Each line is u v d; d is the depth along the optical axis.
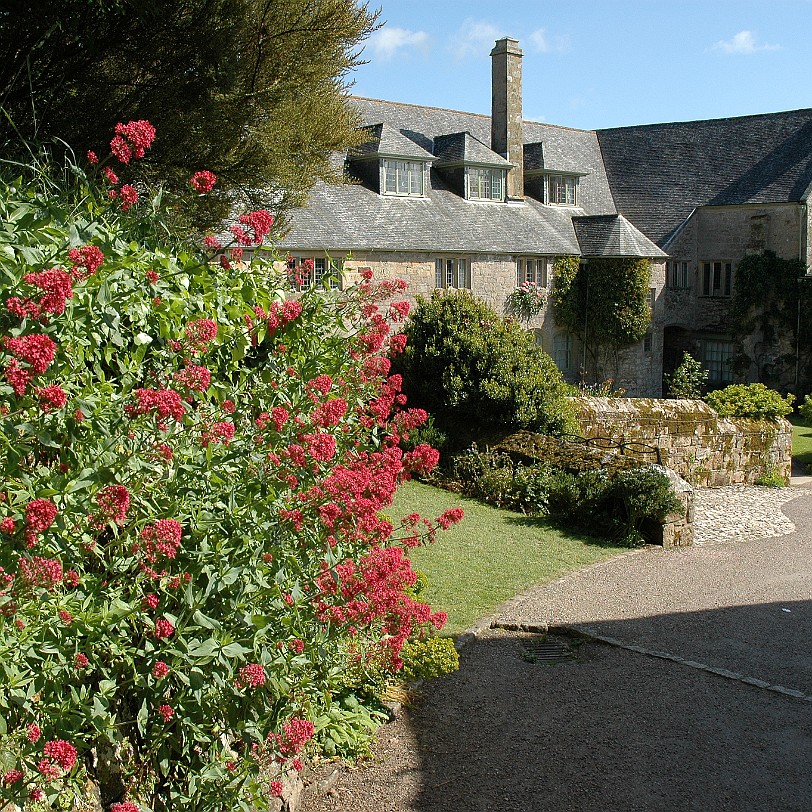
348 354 5.89
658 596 10.38
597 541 12.76
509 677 7.94
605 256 32.25
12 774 3.36
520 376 15.95
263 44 10.99
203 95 10.51
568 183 35.19
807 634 9.24
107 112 10.29
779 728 7.11
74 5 8.84
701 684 7.91
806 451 24.41
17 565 3.43
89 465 3.83
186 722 4.31
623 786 6.18
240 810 4.59
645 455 16.19
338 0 11.41
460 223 29.78
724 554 12.55
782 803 6.03
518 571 11.03
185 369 4.37
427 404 16.92
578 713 7.28
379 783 6.09
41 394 3.42
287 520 4.56
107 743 4.40
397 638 5.84
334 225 26.02
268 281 5.73
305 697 5.13
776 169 35.03
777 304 34.56
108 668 4.19
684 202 36.75
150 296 4.52
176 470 4.29
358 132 13.81
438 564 11.08
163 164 10.54
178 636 4.13
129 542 4.04
